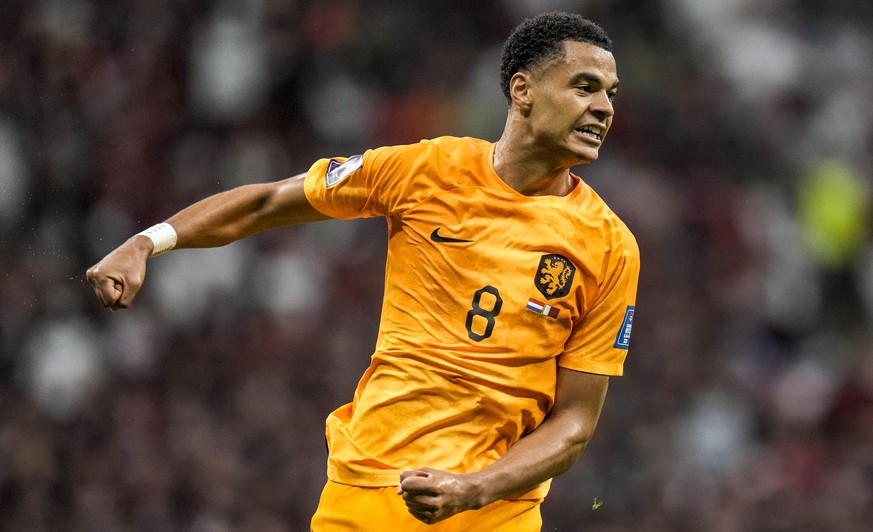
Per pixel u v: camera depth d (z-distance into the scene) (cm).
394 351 1673
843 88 6144
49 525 3975
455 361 1634
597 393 1686
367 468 1656
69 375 4381
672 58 5922
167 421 4284
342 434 1692
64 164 4916
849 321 5397
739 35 6109
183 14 5406
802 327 5231
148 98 5203
